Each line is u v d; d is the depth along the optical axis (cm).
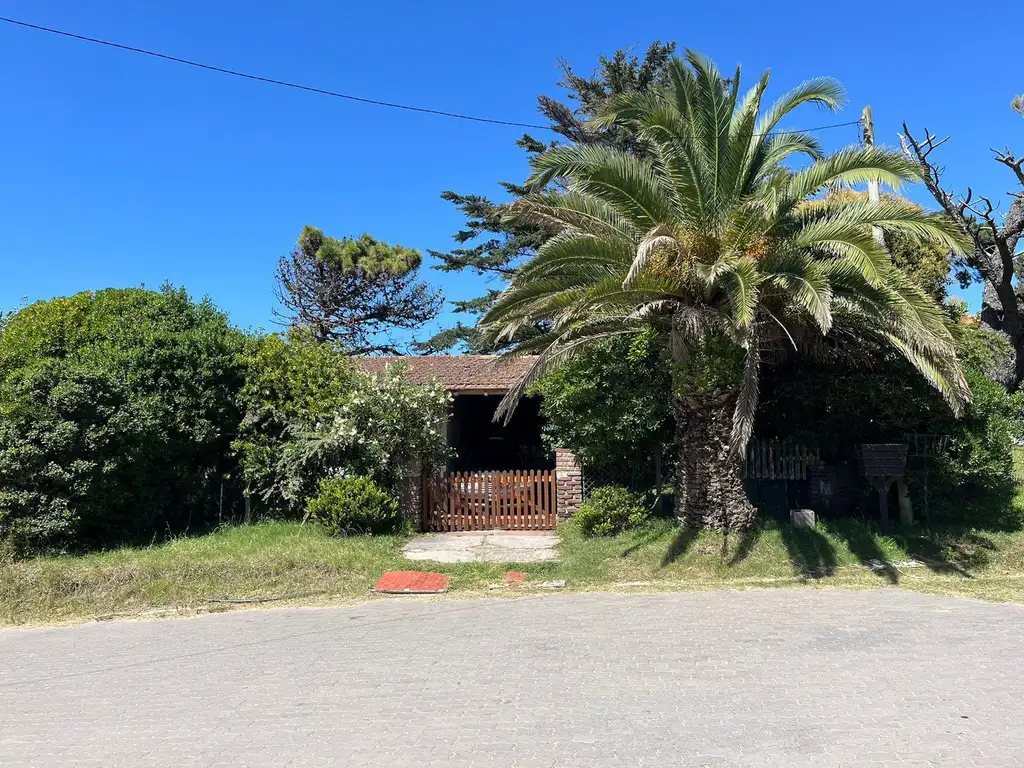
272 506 1323
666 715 491
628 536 1125
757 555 1003
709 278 885
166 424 1198
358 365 1493
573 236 998
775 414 1249
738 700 514
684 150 948
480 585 970
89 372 1112
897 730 455
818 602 816
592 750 442
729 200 984
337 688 575
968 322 2036
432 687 567
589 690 546
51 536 1071
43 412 1070
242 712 530
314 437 1248
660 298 991
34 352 1223
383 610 860
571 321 1044
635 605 831
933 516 1155
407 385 1342
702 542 1038
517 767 423
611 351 1209
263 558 1038
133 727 511
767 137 1052
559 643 679
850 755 423
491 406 2123
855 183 915
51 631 841
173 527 1267
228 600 940
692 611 790
